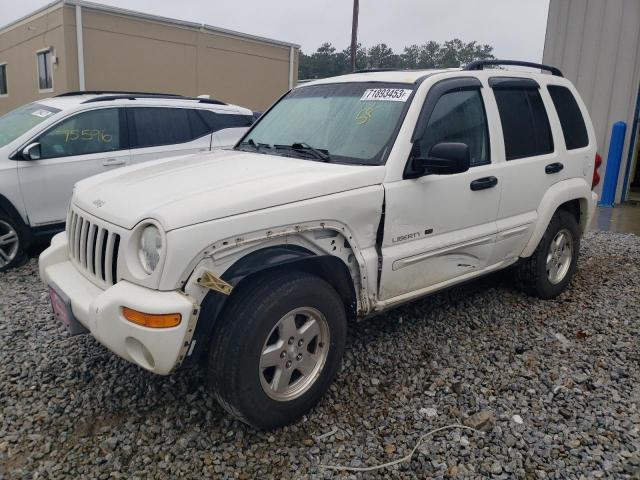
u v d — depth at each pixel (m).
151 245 2.67
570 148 4.91
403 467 2.80
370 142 3.57
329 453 2.90
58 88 17.22
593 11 10.37
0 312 4.61
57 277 3.27
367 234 3.33
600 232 8.16
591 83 10.65
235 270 2.78
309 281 2.99
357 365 3.76
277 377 2.97
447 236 3.82
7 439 2.97
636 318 4.70
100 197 3.18
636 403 3.38
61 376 3.58
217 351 2.77
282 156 3.77
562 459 2.87
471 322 4.51
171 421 3.13
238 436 2.99
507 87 4.34
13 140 5.98
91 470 2.75
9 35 19.86
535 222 4.54
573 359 3.94
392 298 3.59
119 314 2.67
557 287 5.03
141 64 18.09
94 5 16.56
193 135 7.20
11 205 5.81
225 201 2.75
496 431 3.09
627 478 2.72
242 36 20.91
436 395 3.45
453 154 3.24
